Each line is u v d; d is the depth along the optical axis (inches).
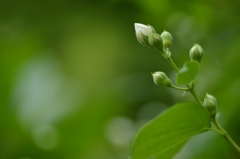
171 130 14.6
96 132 22.6
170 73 27.6
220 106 20.5
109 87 24.9
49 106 22.2
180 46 25.4
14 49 23.6
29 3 30.4
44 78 23.0
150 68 30.4
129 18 30.4
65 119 22.0
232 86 20.8
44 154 21.7
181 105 14.3
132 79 26.8
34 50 24.3
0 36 27.4
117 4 29.3
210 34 23.8
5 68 22.2
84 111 22.6
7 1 30.2
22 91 22.2
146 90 27.5
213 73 22.3
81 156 22.3
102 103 23.4
